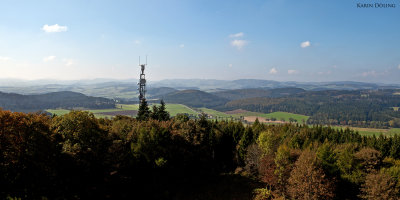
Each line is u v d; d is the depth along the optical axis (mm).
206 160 58219
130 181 41469
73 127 34438
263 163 52156
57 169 29781
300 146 68562
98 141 36844
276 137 69875
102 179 37375
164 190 45094
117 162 39375
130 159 41125
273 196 47156
